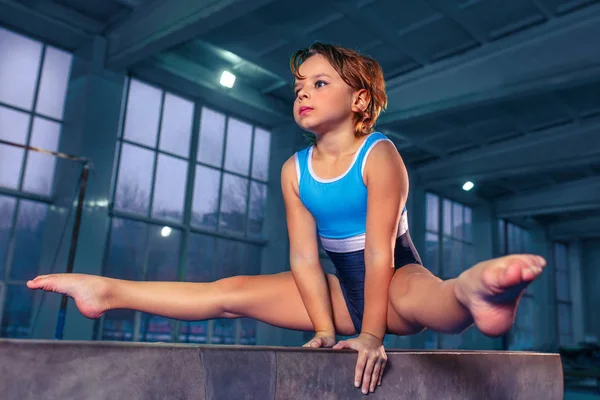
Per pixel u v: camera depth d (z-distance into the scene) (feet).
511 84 25.31
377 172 3.74
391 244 3.71
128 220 29.81
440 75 28.09
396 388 3.06
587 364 38.34
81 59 27.48
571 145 34.86
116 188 28.81
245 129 36.37
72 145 26.17
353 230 4.05
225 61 30.27
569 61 23.35
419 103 28.84
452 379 3.42
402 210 4.00
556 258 61.11
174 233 31.55
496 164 38.55
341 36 25.70
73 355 1.88
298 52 4.05
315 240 4.25
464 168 40.32
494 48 25.67
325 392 2.71
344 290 4.29
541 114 33.22
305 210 4.27
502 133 36.50
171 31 23.11
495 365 3.82
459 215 50.72
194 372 2.18
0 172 25.26
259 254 35.76
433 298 3.26
